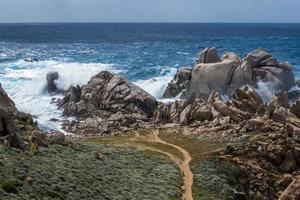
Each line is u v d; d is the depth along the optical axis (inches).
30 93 4490.7
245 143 2578.7
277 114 2901.1
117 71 5300.2
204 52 4303.6
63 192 1649.9
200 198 1979.6
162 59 6604.3
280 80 4163.4
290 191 1923.0
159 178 2121.1
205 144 2689.5
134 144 2773.1
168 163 2362.2
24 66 5713.6
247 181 2303.2
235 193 2129.7
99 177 1918.1
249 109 3272.6
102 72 3971.5
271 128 2773.1
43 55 7234.3
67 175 1801.2
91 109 3698.3
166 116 3440.0
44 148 2121.1
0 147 1895.9
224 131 2878.9
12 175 1611.7
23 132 2431.1
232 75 4025.6
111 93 3750.0
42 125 3440.0
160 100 4114.2
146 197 1836.9
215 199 2000.5
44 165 1849.2
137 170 2186.3
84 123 3432.6
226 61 4124.0
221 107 3171.8
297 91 4222.4
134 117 3491.6
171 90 4259.4
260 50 4320.9
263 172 2353.6
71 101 3924.7
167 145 2731.3
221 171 2309.3
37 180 1649.9
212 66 4052.7
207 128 2997.0
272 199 2220.7
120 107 3659.0
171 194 1943.9
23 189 1553.9
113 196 1769.2
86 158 2154.3
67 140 2429.9
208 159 2436.0
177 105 3474.4
